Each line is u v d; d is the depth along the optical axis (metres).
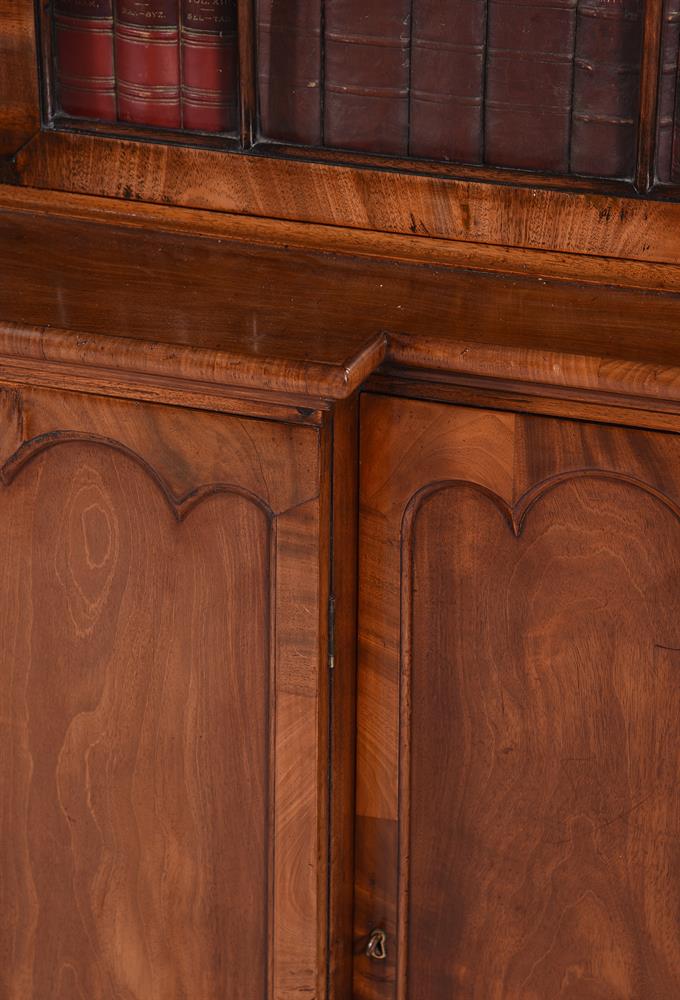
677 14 1.78
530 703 1.87
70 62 2.05
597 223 1.91
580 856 1.92
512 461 1.77
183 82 2.02
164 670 1.92
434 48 1.90
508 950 2.01
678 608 1.76
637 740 1.84
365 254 2.00
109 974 2.12
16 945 2.14
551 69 1.86
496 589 1.83
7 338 1.78
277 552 1.80
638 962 1.95
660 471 1.71
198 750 1.95
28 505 1.89
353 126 1.97
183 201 2.07
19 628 1.96
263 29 1.95
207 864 2.00
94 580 1.91
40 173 2.12
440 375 1.76
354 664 1.94
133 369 1.75
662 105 1.83
